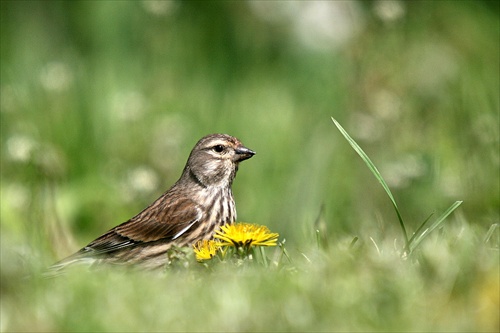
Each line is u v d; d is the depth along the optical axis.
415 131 13.95
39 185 12.87
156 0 16.16
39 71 16.06
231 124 15.41
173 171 14.20
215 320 6.39
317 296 6.57
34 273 7.24
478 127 13.15
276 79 16.41
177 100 15.75
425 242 8.42
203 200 10.73
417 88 14.68
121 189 13.48
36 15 17.33
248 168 14.26
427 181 12.34
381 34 15.27
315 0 16.77
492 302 6.47
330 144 14.10
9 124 14.53
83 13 17.11
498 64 15.07
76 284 6.86
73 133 14.45
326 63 16.11
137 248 10.49
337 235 10.98
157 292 6.79
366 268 7.07
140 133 14.54
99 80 15.82
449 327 6.27
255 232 8.19
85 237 13.12
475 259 7.12
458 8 15.41
